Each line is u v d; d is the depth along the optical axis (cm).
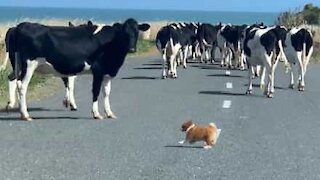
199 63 3434
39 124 1332
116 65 1469
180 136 1196
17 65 1453
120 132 1238
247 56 2019
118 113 1505
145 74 2636
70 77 1564
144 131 1250
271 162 991
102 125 1327
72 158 996
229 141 1157
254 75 2578
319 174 920
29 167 934
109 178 875
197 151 1063
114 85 2173
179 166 952
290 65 2300
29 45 1434
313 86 2277
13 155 1015
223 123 1368
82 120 1395
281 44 1964
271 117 1474
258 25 3144
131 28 1470
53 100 1747
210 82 2336
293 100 1833
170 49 2489
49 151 1048
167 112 1526
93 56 1459
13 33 1455
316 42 4216
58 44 1443
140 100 1761
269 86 1925
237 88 2138
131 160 988
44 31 1441
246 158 1016
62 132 1232
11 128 1277
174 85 2203
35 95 1836
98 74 1453
